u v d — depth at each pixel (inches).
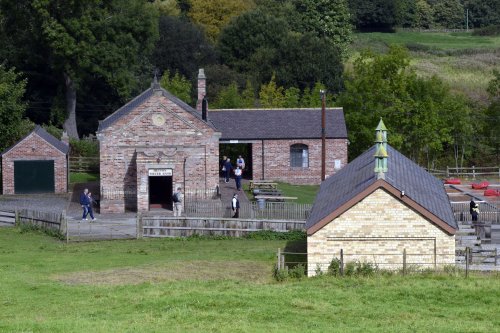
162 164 3730.3
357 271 2256.4
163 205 3833.7
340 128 4601.4
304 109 4722.0
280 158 4559.5
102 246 2977.4
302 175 4569.4
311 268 2311.8
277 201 3833.7
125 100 5792.3
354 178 2532.0
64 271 2453.2
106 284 2239.2
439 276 2199.8
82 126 5984.3
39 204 3929.6
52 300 2028.8
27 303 1998.0
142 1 5570.9
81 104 5964.6
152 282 2256.4
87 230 3284.9
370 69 5004.9
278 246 2955.2
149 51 5841.5
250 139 4530.0
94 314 1857.8
